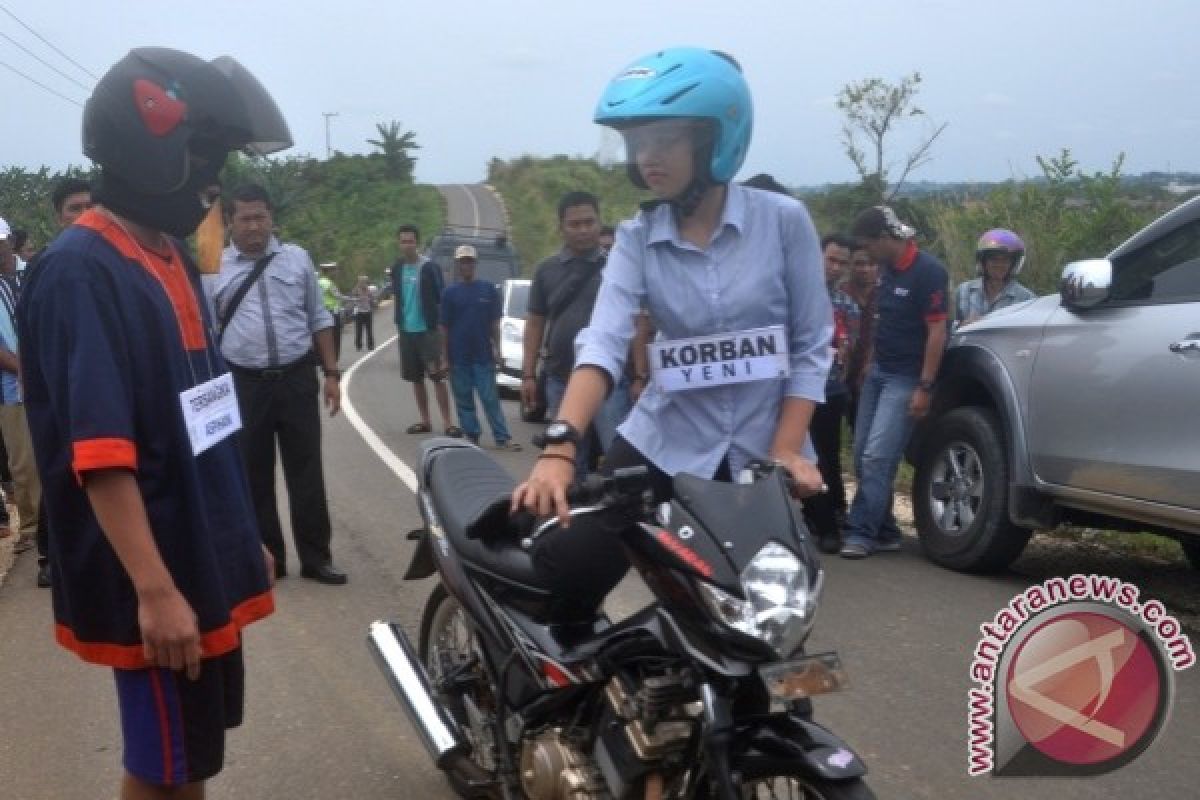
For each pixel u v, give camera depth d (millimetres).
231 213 6453
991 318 6945
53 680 5258
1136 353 5711
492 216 65812
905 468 9852
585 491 2910
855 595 6363
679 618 2859
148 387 2760
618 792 3057
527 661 3432
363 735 4629
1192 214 5766
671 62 3105
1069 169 12000
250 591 3039
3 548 7730
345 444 11734
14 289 7238
